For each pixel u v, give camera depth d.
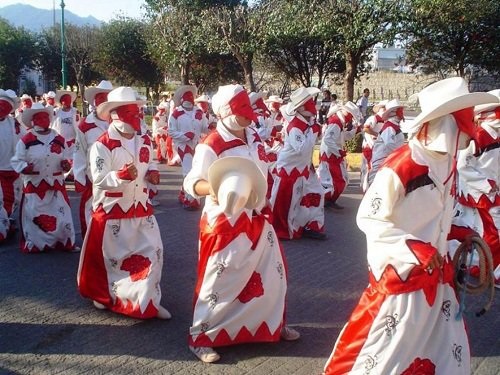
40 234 6.79
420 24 16.48
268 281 4.12
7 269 6.23
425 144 3.02
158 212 9.21
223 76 31.12
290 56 23.27
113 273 4.90
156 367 4.09
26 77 50.78
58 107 11.64
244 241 3.99
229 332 4.13
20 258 6.65
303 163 7.35
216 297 4.06
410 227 3.07
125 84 38.19
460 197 5.75
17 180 7.83
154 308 4.78
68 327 4.74
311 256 6.79
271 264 4.16
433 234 3.11
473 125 3.02
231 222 3.94
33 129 6.69
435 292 3.10
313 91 7.32
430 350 3.14
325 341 4.50
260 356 4.23
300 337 4.56
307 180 7.43
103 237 4.81
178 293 5.53
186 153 9.84
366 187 10.23
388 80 31.48
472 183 5.58
